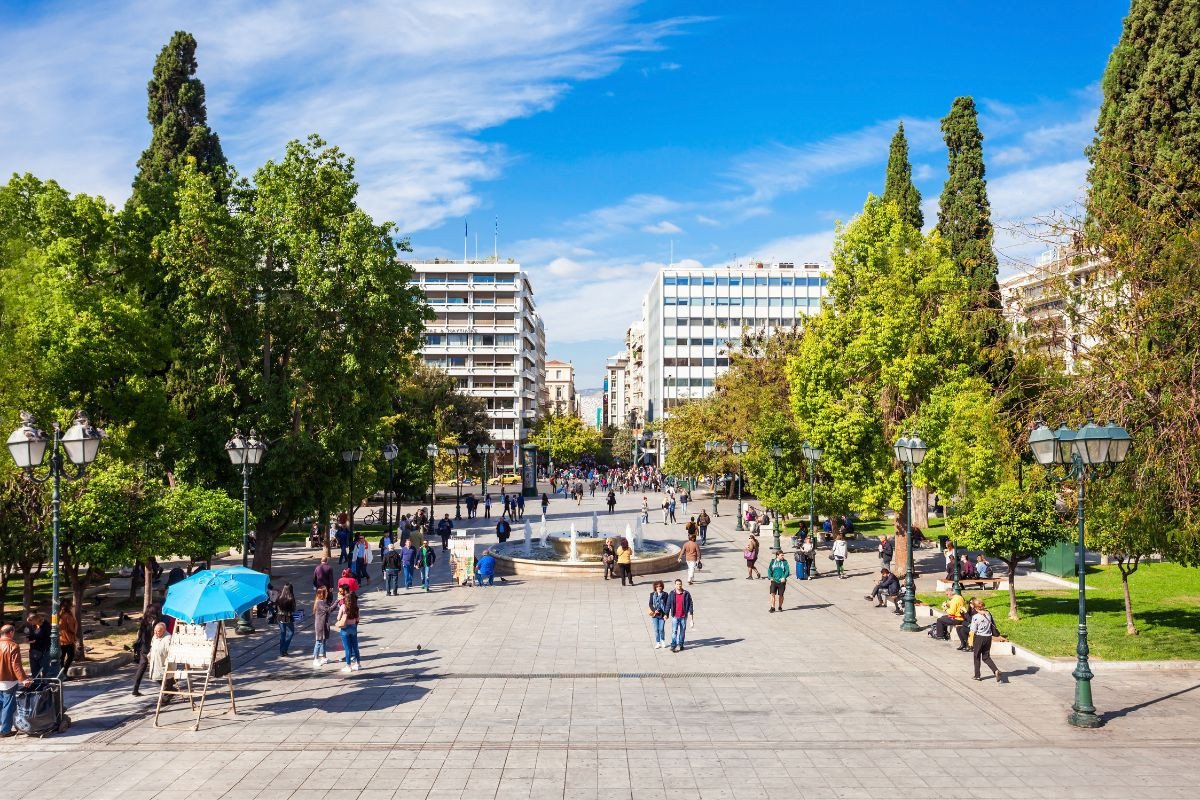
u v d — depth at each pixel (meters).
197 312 31.69
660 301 126.12
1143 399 18.59
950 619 21.67
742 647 20.92
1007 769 12.73
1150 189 21.55
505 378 115.38
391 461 43.34
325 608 19.39
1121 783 12.18
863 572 33.91
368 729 14.70
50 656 15.83
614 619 24.52
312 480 32.31
